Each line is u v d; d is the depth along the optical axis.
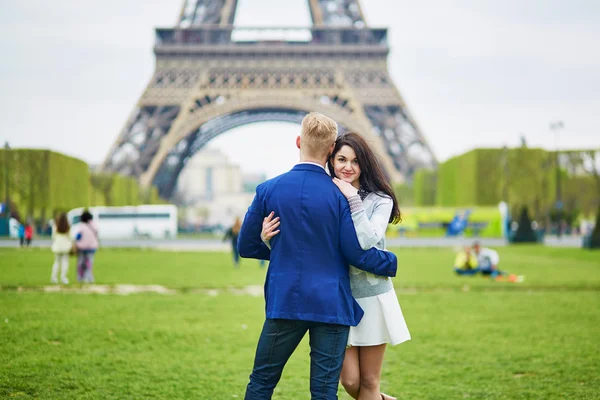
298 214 8.47
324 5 124.06
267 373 8.59
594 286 32.28
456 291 30.42
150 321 20.58
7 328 18.61
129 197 122.00
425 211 107.69
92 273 36.97
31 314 21.50
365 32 118.81
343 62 115.88
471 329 19.45
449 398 12.15
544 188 102.38
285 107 115.25
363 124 111.19
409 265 48.16
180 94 113.75
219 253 65.75
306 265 8.42
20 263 47.62
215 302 25.77
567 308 24.05
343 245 8.59
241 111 120.12
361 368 9.35
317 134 8.75
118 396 12.02
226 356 15.61
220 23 120.31
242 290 30.91
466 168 106.44
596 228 70.38
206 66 115.81
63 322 19.92
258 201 8.84
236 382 13.20
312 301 8.32
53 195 91.38
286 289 8.38
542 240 89.50
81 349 16.02
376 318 9.12
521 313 22.78
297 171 8.75
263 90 114.81
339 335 8.48
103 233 119.94
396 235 108.12
